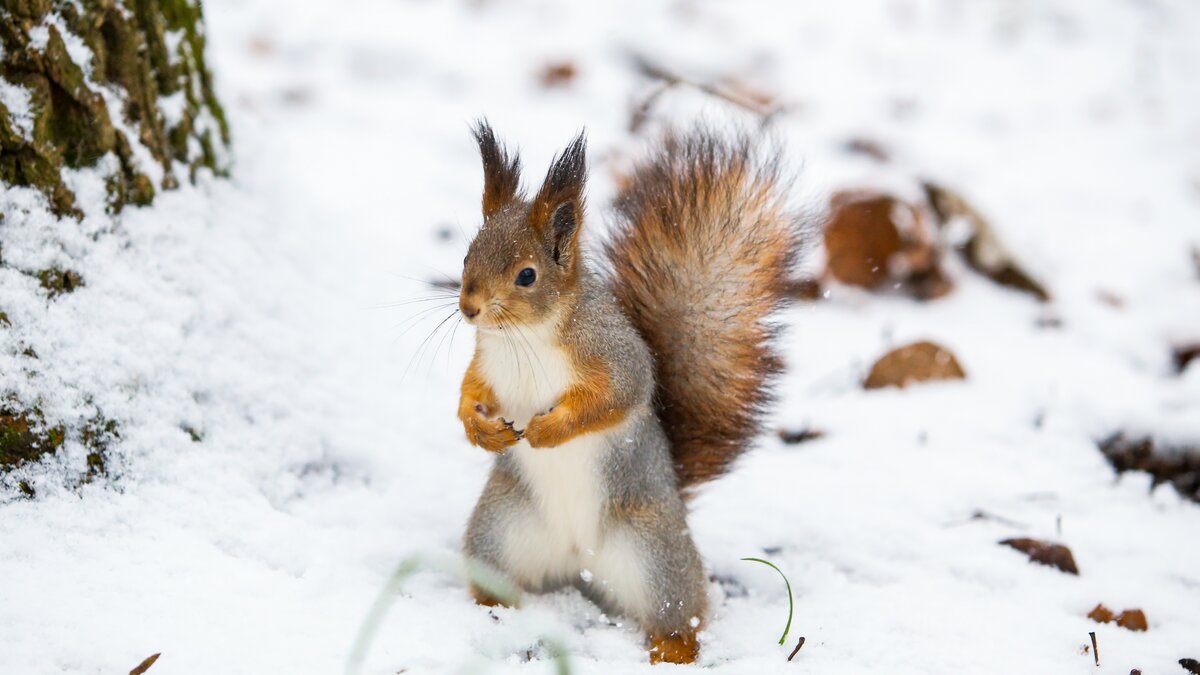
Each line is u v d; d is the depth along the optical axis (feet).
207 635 14.99
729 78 19.38
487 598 15.26
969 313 16.46
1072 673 15.14
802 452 15.85
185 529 15.21
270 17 20.38
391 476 15.55
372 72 19.19
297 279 15.81
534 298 15.17
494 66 19.61
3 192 15.26
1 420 15.16
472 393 15.29
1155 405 16.01
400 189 16.66
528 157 16.81
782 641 15.19
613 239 15.47
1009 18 22.38
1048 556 15.47
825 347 16.26
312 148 16.83
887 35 21.71
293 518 15.33
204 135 15.75
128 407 15.29
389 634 15.06
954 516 15.64
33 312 15.24
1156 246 16.74
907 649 15.19
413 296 16.05
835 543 15.52
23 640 14.93
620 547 15.26
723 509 15.61
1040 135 19.07
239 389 15.47
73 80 15.35
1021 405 16.03
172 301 15.43
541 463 15.28
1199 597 15.40
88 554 15.11
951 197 16.63
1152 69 21.18
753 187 15.47
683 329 15.43
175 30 15.70
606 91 18.86
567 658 15.02
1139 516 15.67
